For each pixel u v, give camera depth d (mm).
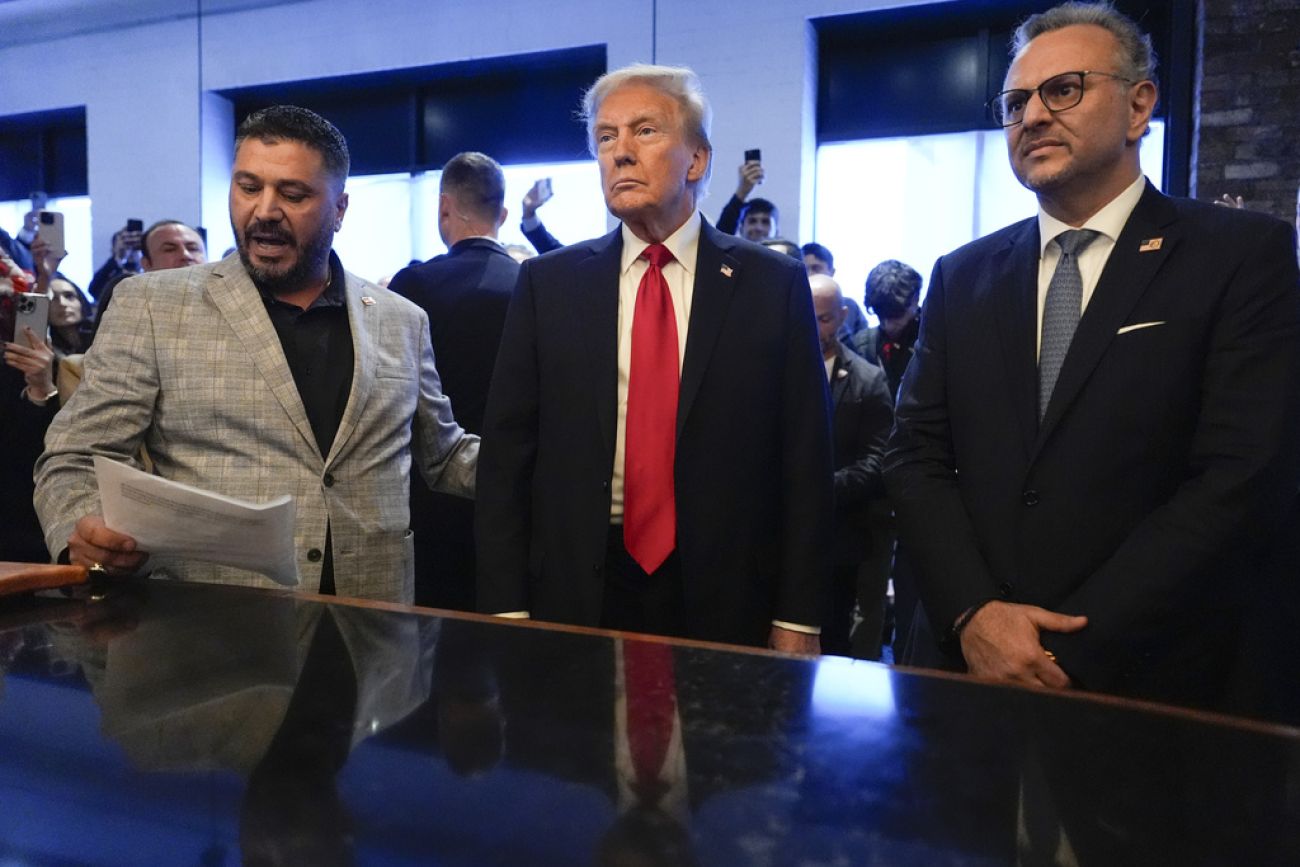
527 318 1580
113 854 437
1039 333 1351
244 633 833
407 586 1582
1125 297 1263
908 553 1385
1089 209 1326
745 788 507
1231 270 1226
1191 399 1237
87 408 1386
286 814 476
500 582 1503
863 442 2709
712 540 1478
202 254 2820
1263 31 3936
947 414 1443
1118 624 1145
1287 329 1203
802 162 5258
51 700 651
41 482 1328
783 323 1532
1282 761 543
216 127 6715
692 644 799
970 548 1301
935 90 5316
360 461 1521
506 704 644
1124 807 486
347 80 6363
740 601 1501
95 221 6949
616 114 1505
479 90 6340
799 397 1540
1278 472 1166
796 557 1521
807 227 5398
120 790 504
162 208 6734
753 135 5320
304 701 651
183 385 1440
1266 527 1181
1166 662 1227
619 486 1527
